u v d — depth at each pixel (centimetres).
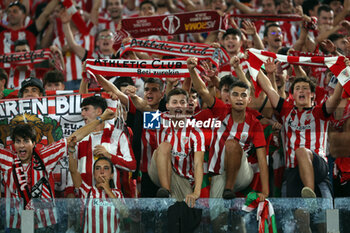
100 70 1892
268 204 1731
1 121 1791
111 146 1772
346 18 2839
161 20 2325
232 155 1762
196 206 1733
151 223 1731
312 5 3033
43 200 1722
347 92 1802
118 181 1761
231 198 1739
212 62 2020
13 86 2528
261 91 1864
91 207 1731
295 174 1789
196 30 2336
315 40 2606
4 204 1716
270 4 3019
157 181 1761
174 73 1884
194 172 1752
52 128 1795
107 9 3106
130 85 1897
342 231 1742
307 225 1728
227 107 1784
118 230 1730
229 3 3216
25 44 2669
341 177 1820
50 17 2975
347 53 2342
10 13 2922
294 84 1819
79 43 2855
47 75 2219
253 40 2628
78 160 1753
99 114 1784
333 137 1814
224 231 1734
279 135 1819
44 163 1733
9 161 1742
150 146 1786
